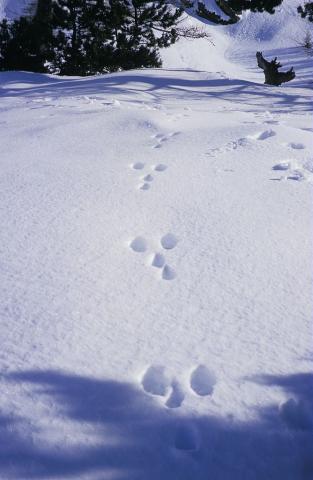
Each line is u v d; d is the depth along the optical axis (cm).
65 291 259
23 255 294
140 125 583
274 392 197
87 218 340
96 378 201
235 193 380
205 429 179
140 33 2119
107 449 171
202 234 321
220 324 236
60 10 1958
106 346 220
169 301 254
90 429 178
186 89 1245
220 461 168
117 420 182
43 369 205
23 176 420
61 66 1994
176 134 543
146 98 1041
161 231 326
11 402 189
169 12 2108
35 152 491
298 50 3228
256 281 271
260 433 179
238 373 206
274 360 214
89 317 239
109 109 725
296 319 240
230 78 1499
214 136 524
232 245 307
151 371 208
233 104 1035
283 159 449
